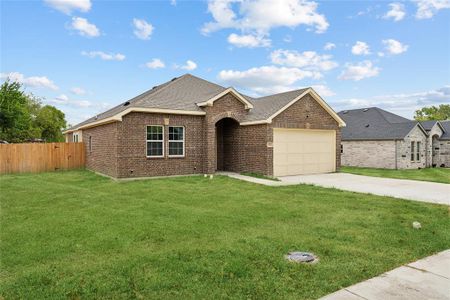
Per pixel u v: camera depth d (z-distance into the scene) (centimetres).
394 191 1148
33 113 5338
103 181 1409
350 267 453
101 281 407
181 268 447
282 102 1694
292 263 464
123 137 1448
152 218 739
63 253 513
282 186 1260
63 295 372
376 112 2800
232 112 1700
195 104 1681
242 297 367
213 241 570
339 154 1880
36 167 1886
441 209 830
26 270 447
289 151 1675
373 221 711
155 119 1528
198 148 1652
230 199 980
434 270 448
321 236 601
